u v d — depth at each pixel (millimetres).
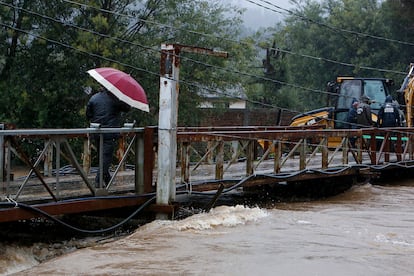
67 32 19750
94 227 8844
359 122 17078
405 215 9961
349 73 39469
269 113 28891
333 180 13164
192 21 21516
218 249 7141
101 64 19359
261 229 8352
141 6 20938
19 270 6953
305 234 8086
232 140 10180
